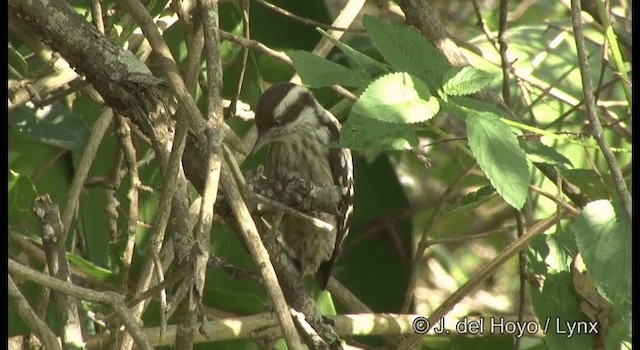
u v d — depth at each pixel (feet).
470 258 50.57
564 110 39.42
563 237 28.04
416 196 45.93
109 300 21.84
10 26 29.60
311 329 26.86
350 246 39.70
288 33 38.11
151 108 25.95
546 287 27.86
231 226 27.78
